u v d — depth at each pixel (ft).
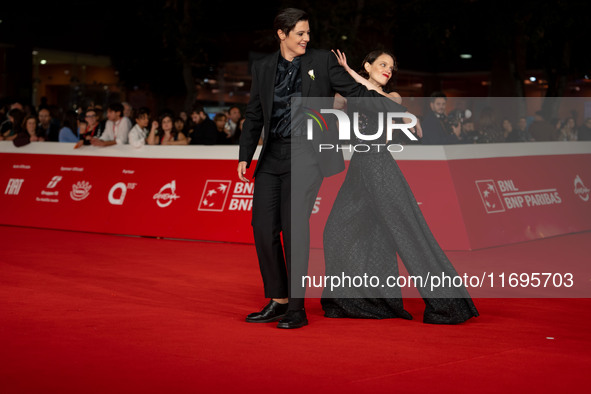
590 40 59.41
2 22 83.82
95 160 33.60
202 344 13.08
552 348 12.96
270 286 15.29
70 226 32.73
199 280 20.71
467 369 11.57
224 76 81.56
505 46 55.62
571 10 54.29
